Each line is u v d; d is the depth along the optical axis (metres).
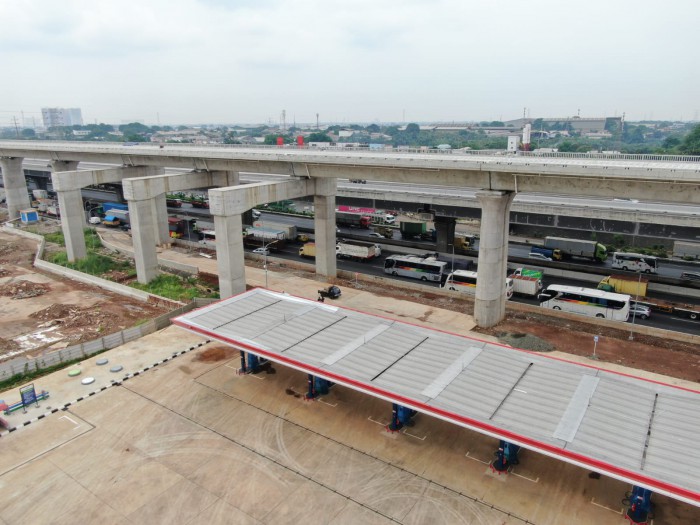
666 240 66.81
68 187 60.84
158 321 41.25
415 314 44.50
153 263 54.31
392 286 52.97
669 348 36.94
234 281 44.84
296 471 24.12
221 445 26.17
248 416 28.72
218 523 21.00
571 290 44.38
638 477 17.84
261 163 53.75
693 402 22.27
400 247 68.69
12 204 90.25
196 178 58.38
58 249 69.69
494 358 26.62
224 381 32.66
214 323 31.83
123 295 50.50
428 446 25.89
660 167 32.56
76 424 28.16
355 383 24.48
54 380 32.97
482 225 40.03
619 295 42.69
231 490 22.91
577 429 20.59
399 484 23.17
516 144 51.53
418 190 73.62
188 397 30.80
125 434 27.20
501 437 20.62
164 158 62.75
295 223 87.56
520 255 65.25
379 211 91.44
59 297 49.94
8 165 88.62
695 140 128.12
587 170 33.69
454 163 39.19
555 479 23.38
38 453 25.66
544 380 24.42
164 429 27.62
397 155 45.44
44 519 21.33
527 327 41.44
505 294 42.78
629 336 39.16
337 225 84.94
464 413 21.78
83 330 41.41
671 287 49.22
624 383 23.94
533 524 20.70
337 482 23.36
